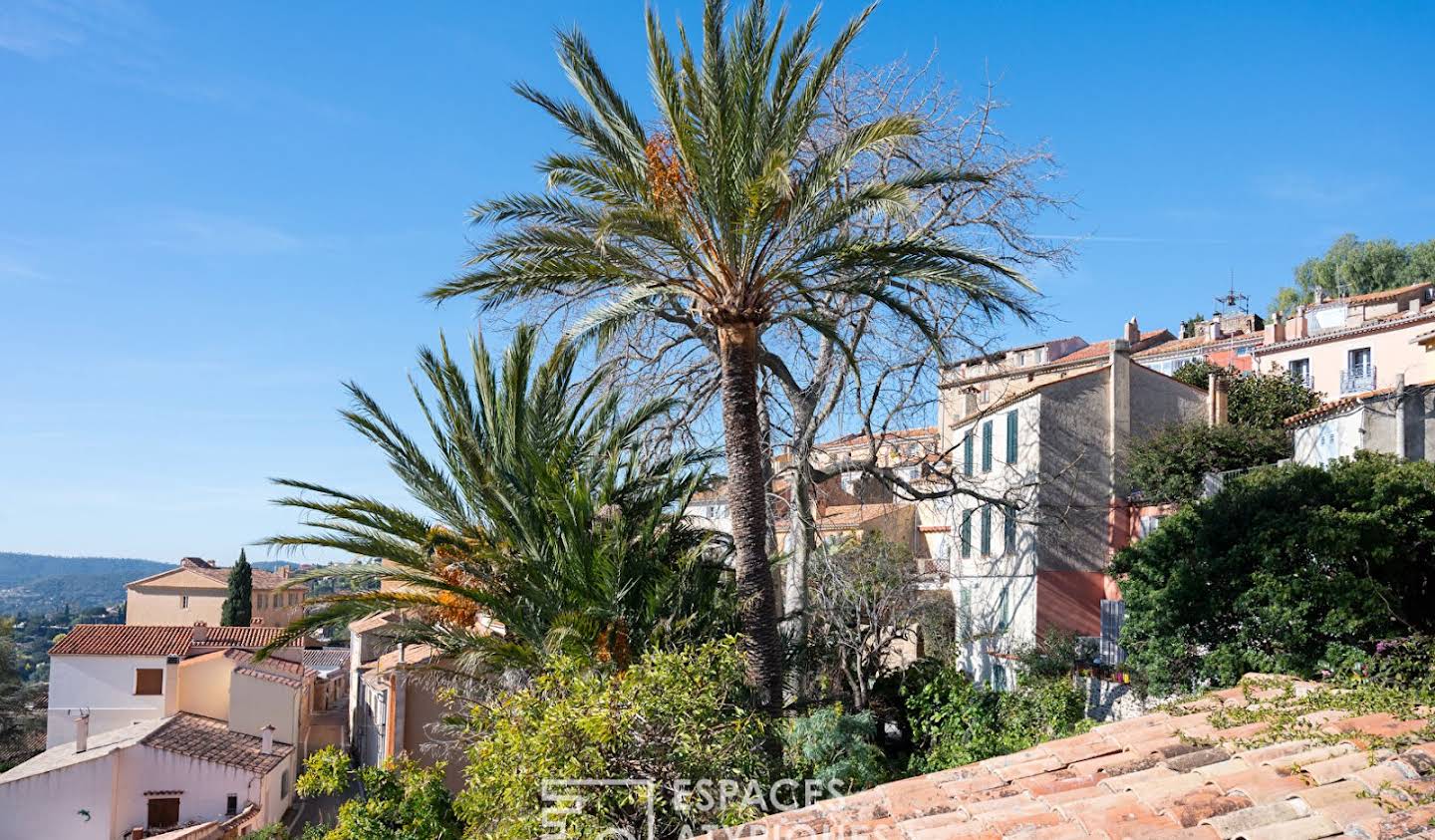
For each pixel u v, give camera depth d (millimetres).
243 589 66812
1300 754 7082
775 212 14414
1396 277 63250
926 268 15047
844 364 22672
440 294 14727
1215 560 15055
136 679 44438
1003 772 8219
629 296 14883
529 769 10844
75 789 32469
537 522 17172
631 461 18359
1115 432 30094
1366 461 15953
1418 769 6375
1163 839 6078
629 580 16391
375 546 17031
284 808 38406
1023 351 48000
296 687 40656
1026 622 29375
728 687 12891
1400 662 11898
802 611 20953
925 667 23422
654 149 14680
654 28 13742
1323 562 13945
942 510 37094
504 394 18016
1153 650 15820
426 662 19016
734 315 14914
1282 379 36406
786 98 14594
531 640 16750
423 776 17812
